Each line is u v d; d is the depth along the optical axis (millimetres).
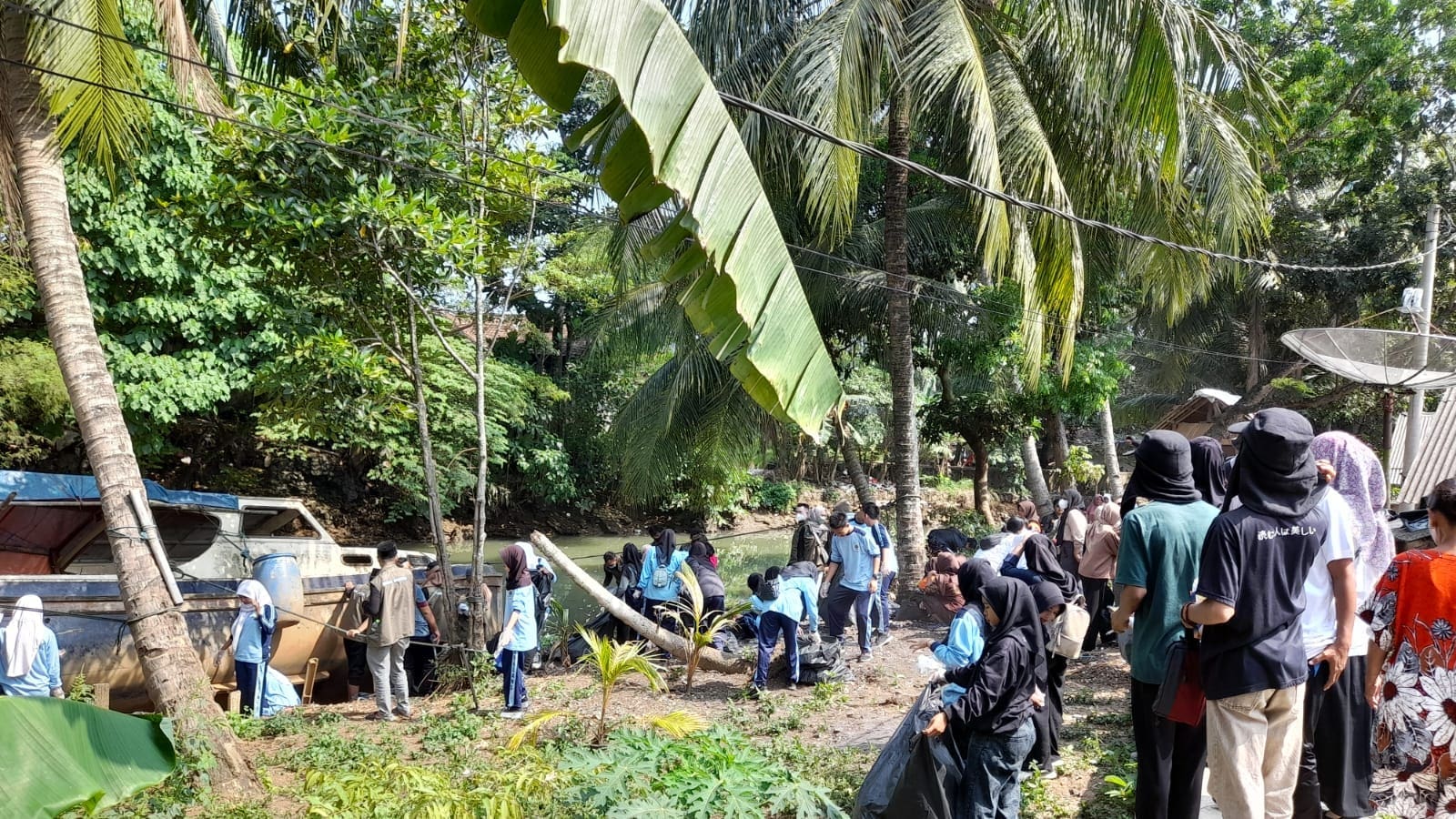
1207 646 4090
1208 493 5059
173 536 13289
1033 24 12445
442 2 10195
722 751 5848
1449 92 22781
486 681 10516
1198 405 17438
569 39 2535
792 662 10414
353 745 8297
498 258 11047
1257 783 4000
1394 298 23500
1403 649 4301
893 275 14703
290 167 9258
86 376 6992
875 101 12094
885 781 5238
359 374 10742
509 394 26000
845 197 11109
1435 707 4184
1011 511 34875
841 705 9727
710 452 20188
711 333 2973
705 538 13359
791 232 16297
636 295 20031
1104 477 27031
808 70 10961
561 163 13938
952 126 13141
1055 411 21266
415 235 9641
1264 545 3996
